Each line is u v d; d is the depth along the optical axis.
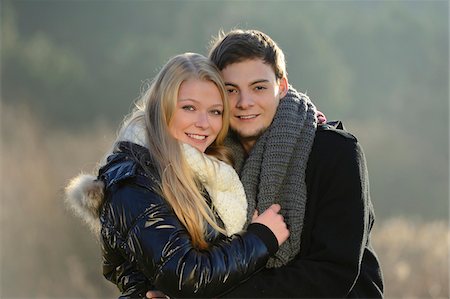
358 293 3.56
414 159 24.41
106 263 3.62
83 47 31.98
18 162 12.53
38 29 32.38
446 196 23.02
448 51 32.34
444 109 29.20
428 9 35.50
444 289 8.18
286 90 3.77
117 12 33.00
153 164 3.43
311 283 3.38
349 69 32.41
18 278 9.48
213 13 31.33
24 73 27.88
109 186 3.39
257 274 3.41
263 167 3.56
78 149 16.53
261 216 3.43
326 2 34.84
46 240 9.93
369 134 24.17
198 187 3.53
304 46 29.61
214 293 3.22
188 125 3.51
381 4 36.53
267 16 30.78
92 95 28.88
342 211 3.48
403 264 8.56
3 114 17.36
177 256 3.21
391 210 22.31
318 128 3.67
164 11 32.78
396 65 32.41
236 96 3.63
